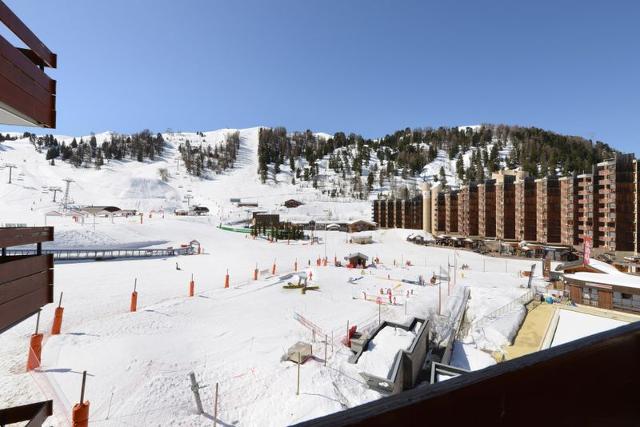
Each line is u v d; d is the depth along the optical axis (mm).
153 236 72438
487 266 59125
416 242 89375
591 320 27391
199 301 30953
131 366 17375
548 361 1745
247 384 16562
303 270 48562
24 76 5844
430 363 21094
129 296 31922
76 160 196000
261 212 136750
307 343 21344
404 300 34125
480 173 173375
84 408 12039
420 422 1334
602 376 1947
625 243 58000
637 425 1984
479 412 1489
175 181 196500
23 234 6141
